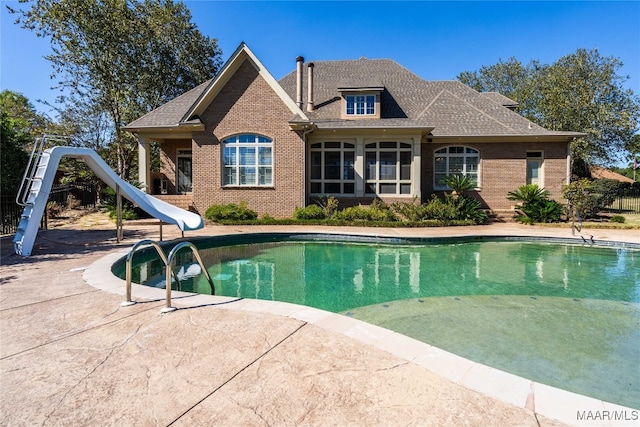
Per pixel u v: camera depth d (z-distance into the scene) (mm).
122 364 3133
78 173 22344
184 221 11055
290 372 2967
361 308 6188
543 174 18922
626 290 7234
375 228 14859
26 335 3773
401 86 22047
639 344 4699
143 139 18250
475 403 2510
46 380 2861
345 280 8039
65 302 4883
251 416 2383
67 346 3504
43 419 2354
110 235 12250
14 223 12812
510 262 9797
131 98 25859
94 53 23234
